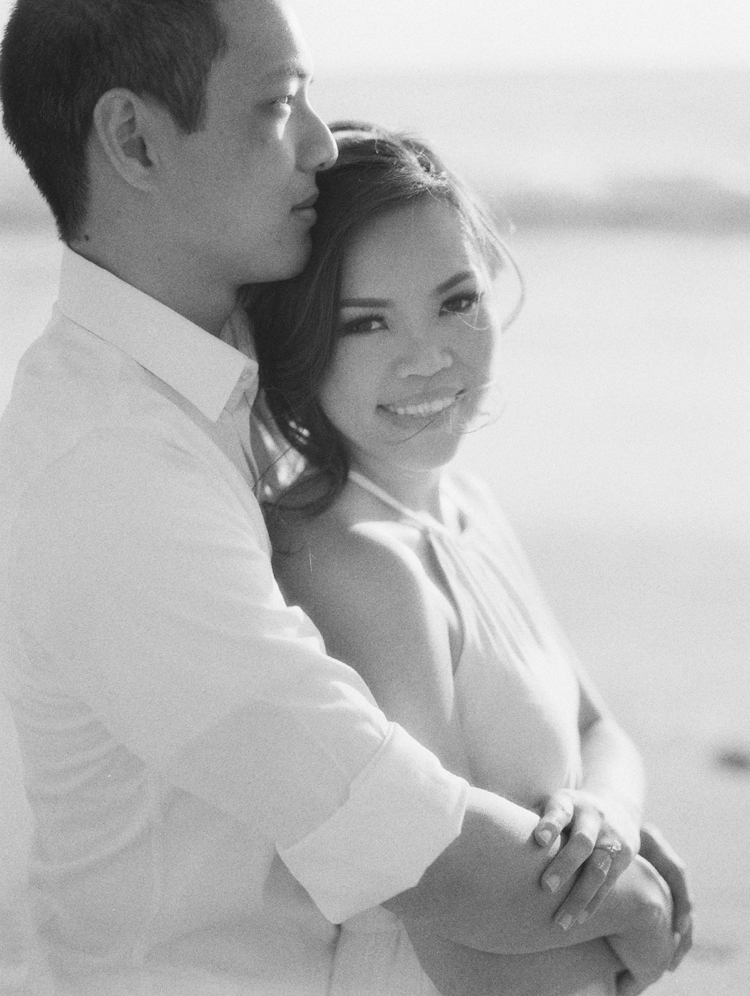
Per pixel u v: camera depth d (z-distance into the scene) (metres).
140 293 1.79
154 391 1.75
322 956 1.88
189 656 1.55
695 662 4.91
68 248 1.86
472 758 1.94
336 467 1.93
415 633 1.81
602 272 13.46
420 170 1.88
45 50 1.75
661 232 16.14
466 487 2.30
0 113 1.87
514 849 1.70
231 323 2.01
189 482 1.63
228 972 1.81
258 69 1.72
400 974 1.86
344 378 1.91
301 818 1.58
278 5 1.75
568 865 1.72
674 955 2.03
